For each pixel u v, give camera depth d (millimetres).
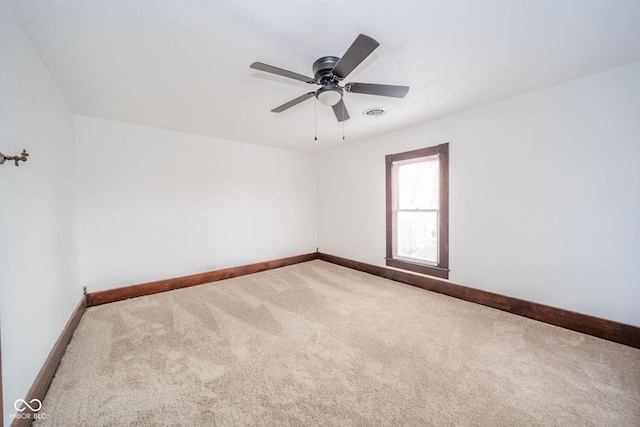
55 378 1682
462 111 2969
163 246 3467
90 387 1606
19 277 1361
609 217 2133
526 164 2549
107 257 3057
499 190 2738
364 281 3805
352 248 4562
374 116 3100
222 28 1518
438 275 3301
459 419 1361
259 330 2338
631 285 2049
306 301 3031
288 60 1870
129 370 1771
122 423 1348
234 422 1349
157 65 1917
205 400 1502
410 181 3725
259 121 3193
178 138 3578
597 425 1319
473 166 2926
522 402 1474
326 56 1799
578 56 1879
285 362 1859
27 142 1536
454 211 3113
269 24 1487
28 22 1435
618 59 1928
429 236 3518
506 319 2529
